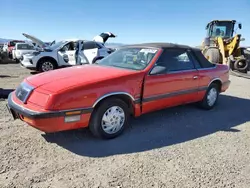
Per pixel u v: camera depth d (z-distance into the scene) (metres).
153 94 4.27
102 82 3.63
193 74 5.00
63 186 2.66
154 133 4.20
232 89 8.53
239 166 3.21
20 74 10.82
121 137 3.98
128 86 3.89
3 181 2.70
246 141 4.02
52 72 4.17
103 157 3.31
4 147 3.46
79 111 3.42
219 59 12.75
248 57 12.27
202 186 2.76
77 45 11.40
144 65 4.31
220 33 13.71
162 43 4.94
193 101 5.25
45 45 12.10
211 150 3.64
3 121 4.40
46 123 3.22
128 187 2.68
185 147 3.71
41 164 3.08
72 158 3.26
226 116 5.32
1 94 6.00
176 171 3.03
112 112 3.83
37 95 3.37
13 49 18.19
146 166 3.12
